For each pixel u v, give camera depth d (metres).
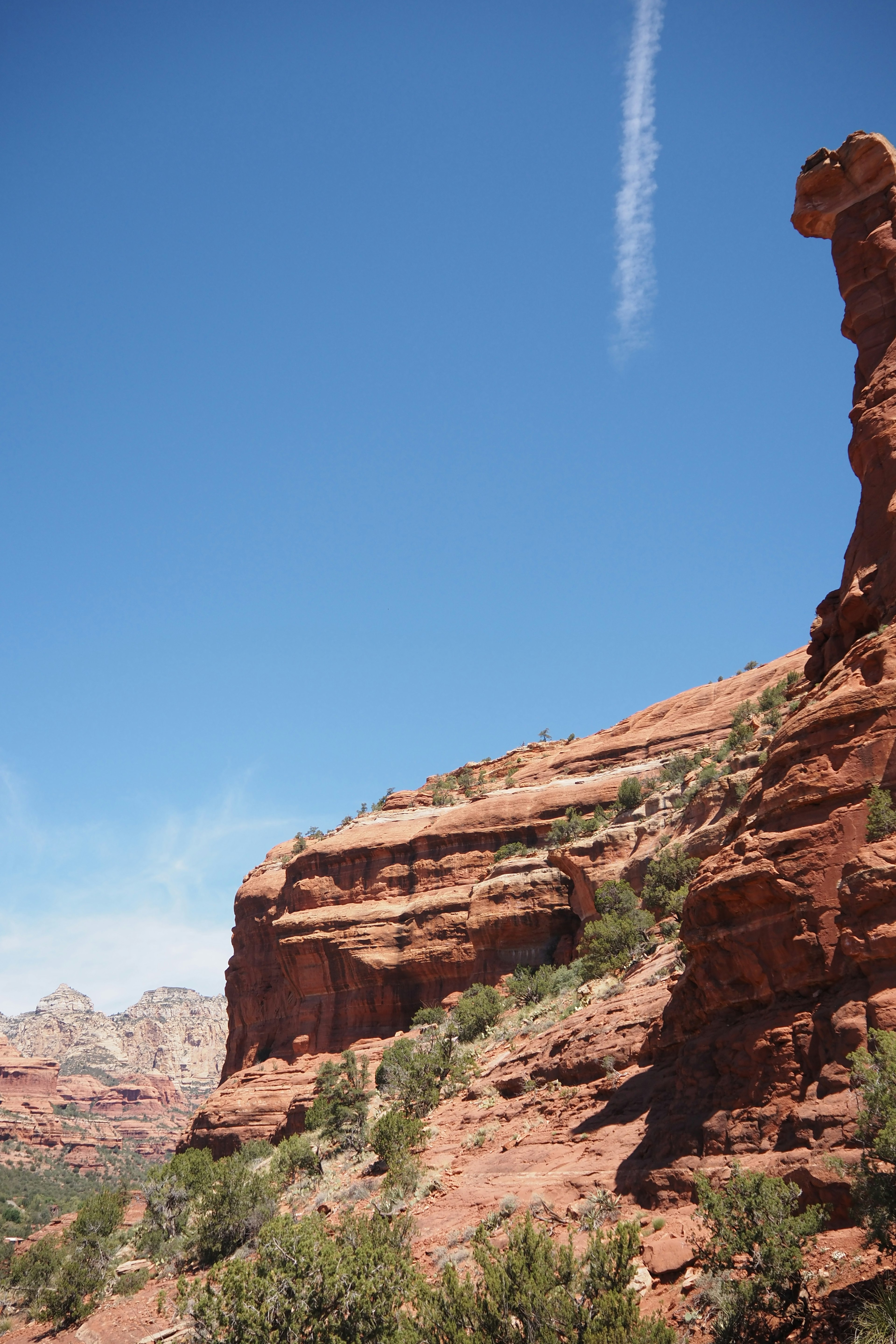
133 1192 67.38
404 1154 30.53
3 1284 47.50
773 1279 12.94
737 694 82.50
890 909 16.44
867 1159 13.05
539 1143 26.06
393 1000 80.19
